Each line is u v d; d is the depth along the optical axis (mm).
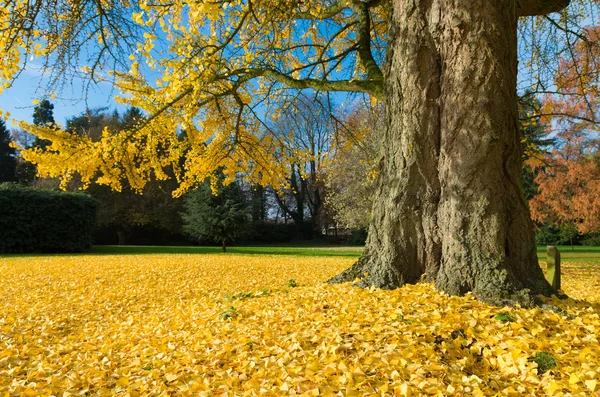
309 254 17953
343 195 19797
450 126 3867
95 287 7648
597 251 19859
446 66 3920
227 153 7660
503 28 3797
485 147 3709
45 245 17141
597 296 6773
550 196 15789
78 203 18000
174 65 4836
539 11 4902
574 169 14695
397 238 4188
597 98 7668
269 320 3715
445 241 3867
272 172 7984
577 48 7750
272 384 2461
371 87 5211
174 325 4340
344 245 31281
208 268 10234
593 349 2580
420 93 4047
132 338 4090
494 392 2287
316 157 8453
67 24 4676
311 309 3773
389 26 4543
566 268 11859
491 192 3701
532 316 3080
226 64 6125
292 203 38031
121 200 26969
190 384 2605
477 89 3750
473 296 3564
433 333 2898
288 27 6852
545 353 2541
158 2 4613
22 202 16641
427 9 4059
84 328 5102
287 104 8016
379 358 2600
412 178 4121
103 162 5996
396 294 3795
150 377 2854
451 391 2215
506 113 3779
